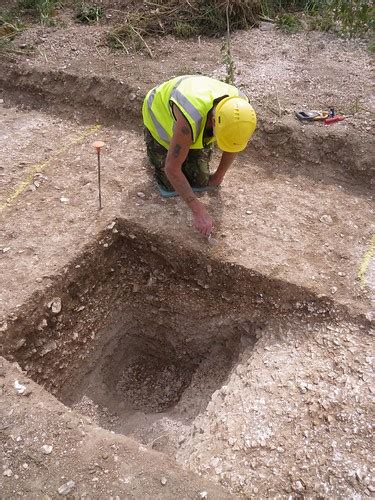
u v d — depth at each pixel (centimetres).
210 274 341
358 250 344
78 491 225
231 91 295
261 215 366
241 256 336
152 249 356
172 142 289
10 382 266
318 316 311
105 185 389
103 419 347
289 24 559
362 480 236
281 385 281
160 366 395
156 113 324
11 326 299
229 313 342
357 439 251
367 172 393
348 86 464
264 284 326
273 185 394
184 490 225
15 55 513
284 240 348
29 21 580
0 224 357
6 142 438
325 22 550
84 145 435
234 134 282
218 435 268
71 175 401
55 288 322
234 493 236
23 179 398
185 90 285
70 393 345
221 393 303
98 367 371
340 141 402
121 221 359
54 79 485
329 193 389
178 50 527
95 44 534
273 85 466
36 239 346
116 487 226
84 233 350
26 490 225
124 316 380
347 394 269
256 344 322
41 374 320
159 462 236
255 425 264
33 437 242
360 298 312
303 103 441
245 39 545
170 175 307
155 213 363
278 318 322
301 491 235
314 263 333
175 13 563
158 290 366
